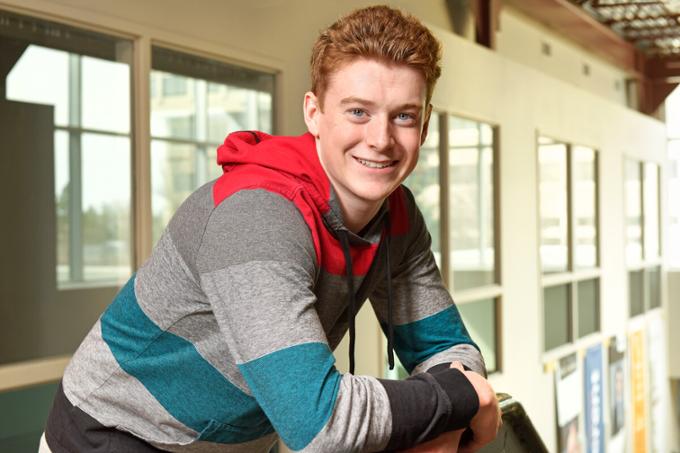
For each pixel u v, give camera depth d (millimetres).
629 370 10367
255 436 1141
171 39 3492
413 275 1249
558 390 7914
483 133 6586
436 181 5859
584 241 8914
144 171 3389
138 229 3383
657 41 11086
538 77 7648
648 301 11438
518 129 7156
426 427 922
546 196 7906
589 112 9008
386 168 994
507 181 6895
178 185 4105
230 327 928
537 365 7422
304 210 966
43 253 3078
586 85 9625
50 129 3070
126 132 3355
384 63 958
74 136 3162
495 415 982
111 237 3322
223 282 933
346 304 1098
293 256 936
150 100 3400
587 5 9094
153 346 1046
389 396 914
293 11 4250
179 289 1007
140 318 1051
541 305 7516
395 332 1263
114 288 3350
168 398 1059
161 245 1042
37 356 3061
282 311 909
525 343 7168
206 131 4000
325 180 1015
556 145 8180
